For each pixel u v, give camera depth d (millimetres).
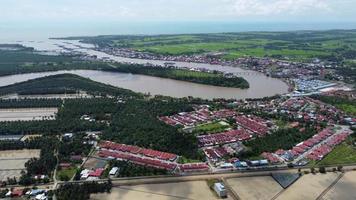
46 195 191250
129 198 188750
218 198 189500
